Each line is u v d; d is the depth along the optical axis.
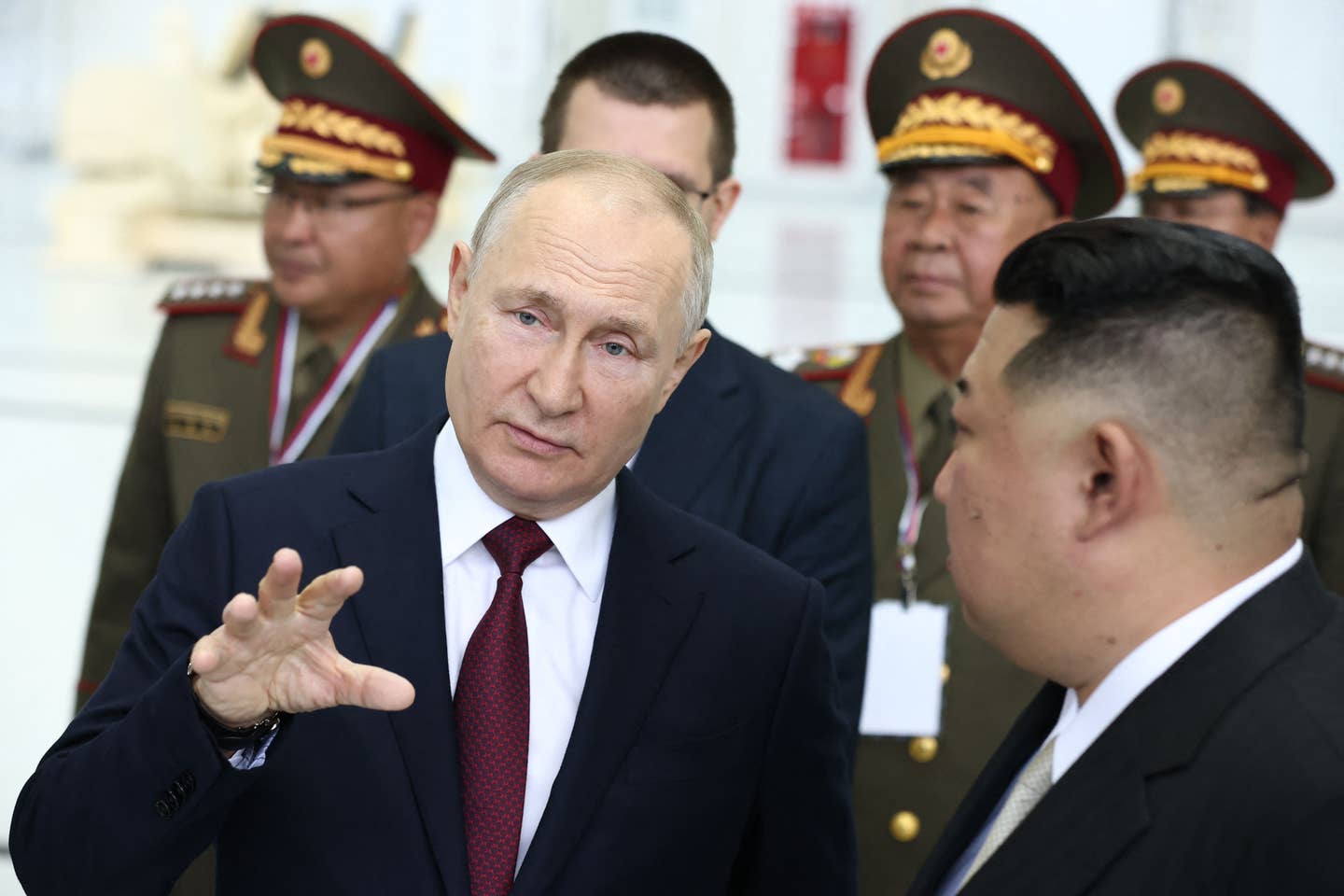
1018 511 1.69
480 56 13.95
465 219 13.28
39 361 9.55
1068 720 1.79
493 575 1.97
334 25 3.52
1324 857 1.46
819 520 2.76
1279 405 1.63
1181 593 1.65
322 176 3.48
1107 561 1.66
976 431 1.74
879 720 3.14
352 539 1.94
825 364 3.53
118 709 1.85
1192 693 1.60
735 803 1.99
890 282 3.37
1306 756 1.50
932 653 3.15
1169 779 1.58
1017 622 1.73
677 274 1.85
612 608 1.96
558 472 1.85
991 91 3.29
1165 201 4.03
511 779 1.86
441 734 1.85
